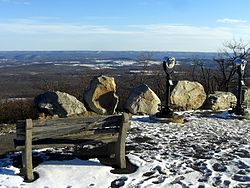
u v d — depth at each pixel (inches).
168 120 439.5
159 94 815.7
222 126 427.5
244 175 253.1
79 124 251.1
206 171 261.7
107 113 473.4
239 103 491.8
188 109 549.0
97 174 250.2
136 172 256.7
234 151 315.6
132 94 508.1
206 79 1000.2
